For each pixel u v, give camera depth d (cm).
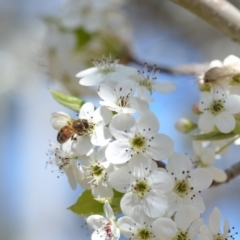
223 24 73
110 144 71
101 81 73
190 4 73
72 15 88
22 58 128
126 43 87
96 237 71
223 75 73
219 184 75
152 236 70
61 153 72
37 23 122
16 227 128
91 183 71
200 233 70
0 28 128
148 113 71
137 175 71
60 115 73
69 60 88
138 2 112
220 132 73
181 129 78
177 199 71
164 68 83
